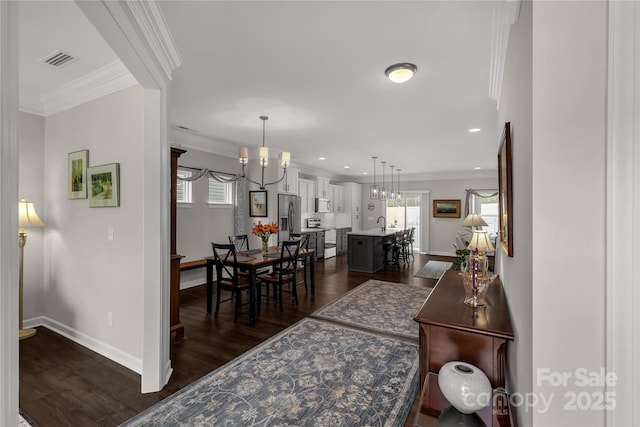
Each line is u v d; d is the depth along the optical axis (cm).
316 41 213
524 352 116
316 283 545
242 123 408
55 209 314
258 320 359
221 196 569
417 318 172
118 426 182
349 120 389
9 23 81
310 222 818
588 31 89
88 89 274
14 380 85
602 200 88
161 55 205
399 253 741
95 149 273
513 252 153
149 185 219
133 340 245
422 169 821
